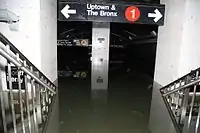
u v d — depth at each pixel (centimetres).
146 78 718
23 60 236
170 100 397
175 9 456
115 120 392
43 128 308
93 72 770
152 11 466
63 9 449
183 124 327
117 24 982
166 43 517
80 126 365
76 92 551
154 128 361
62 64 836
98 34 803
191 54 423
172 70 470
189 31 414
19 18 370
